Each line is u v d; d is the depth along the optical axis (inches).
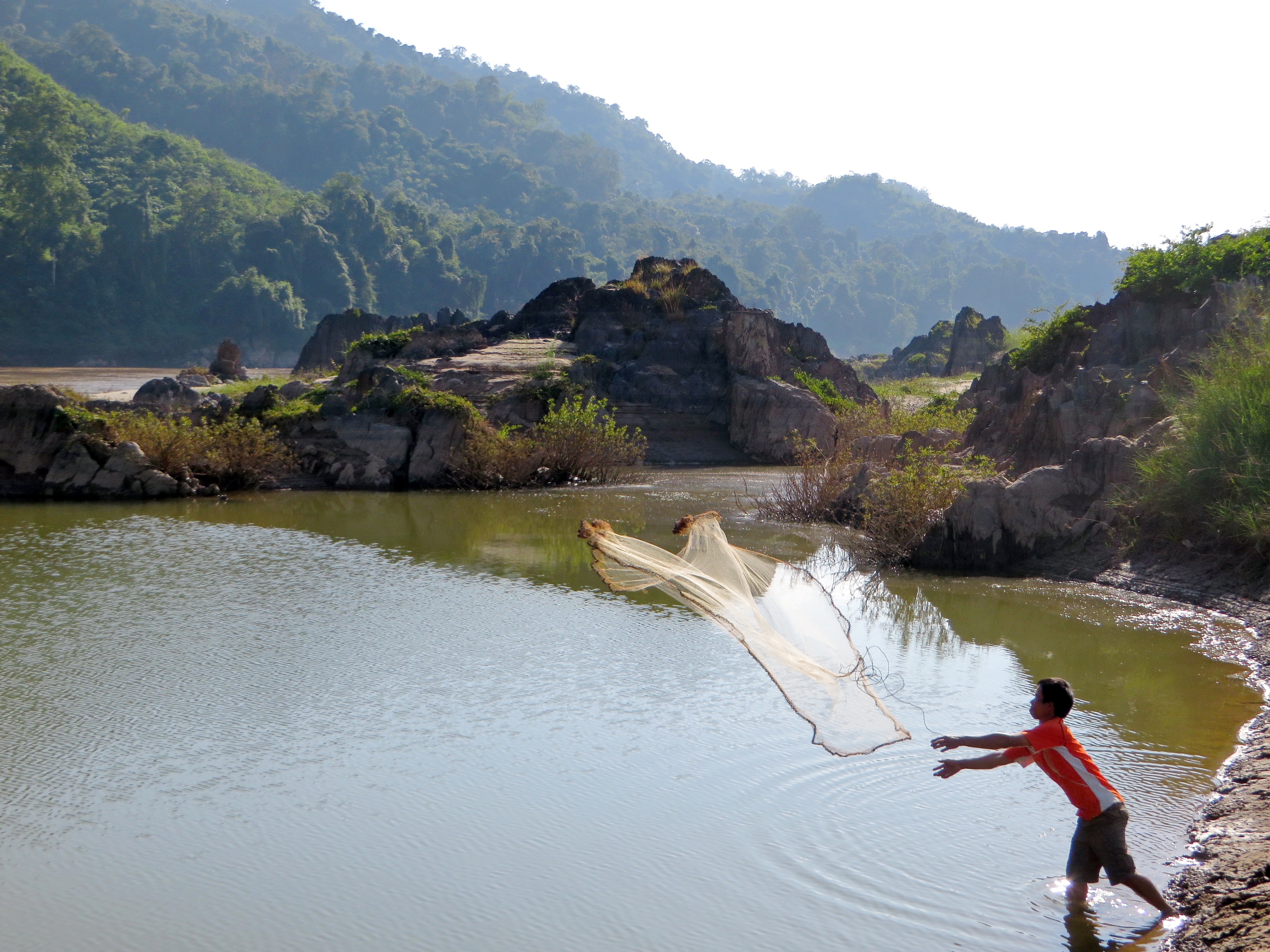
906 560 658.2
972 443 962.7
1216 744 348.5
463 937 236.1
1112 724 367.2
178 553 674.8
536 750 346.3
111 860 273.0
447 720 373.7
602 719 375.9
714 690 409.1
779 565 267.7
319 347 2399.1
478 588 584.4
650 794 311.1
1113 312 1063.6
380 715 378.6
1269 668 434.9
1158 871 259.4
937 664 443.5
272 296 5738.2
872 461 887.7
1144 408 752.3
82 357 5172.2
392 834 286.8
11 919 243.4
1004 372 1241.4
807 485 864.3
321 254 6328.7
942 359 3201.3
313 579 603.8
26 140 5280.5
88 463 930.1
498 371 1350.9
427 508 911.7
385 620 511.5
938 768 288.5
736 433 1398.9
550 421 1125.1
